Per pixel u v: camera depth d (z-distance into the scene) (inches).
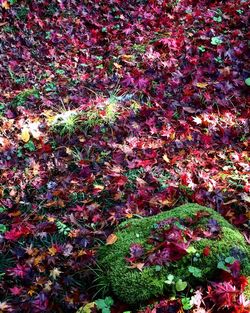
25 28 103.2
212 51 89.3
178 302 48.5
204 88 81.6
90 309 50.2
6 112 83.2
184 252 51.6
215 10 101.7
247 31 94.3
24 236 61.0
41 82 91.2
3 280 56.6
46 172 71.2
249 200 60.6
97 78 88.9
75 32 104.3
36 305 52.5
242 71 84.6
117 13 107.3
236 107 78.7
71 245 58.6
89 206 63.8
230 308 46.8
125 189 66.3
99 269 54.8
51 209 65.4
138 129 75.7
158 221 56.6
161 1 107.0
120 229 58.4
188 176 64.9
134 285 50.4
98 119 77.8
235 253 50.9
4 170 72.2
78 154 73.2
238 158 68.7
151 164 69.0
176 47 90.7
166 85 83.4
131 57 91.5
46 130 78.2
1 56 97.3
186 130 73.9
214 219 54.7
